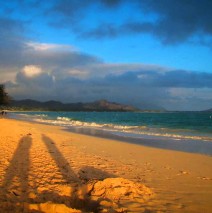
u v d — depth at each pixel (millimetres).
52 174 7809
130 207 5223
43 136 18594
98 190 6000
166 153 13734
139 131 30750
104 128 34688
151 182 7559
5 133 17766
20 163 9086
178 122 59000
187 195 6387
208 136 25672
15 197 5531
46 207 4707
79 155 11578
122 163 10336
